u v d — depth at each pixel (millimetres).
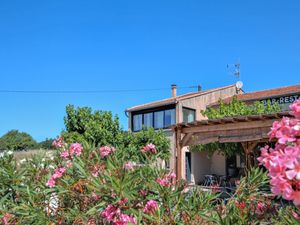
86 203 2818
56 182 3006
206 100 21047
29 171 3625
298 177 1342
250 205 2564
